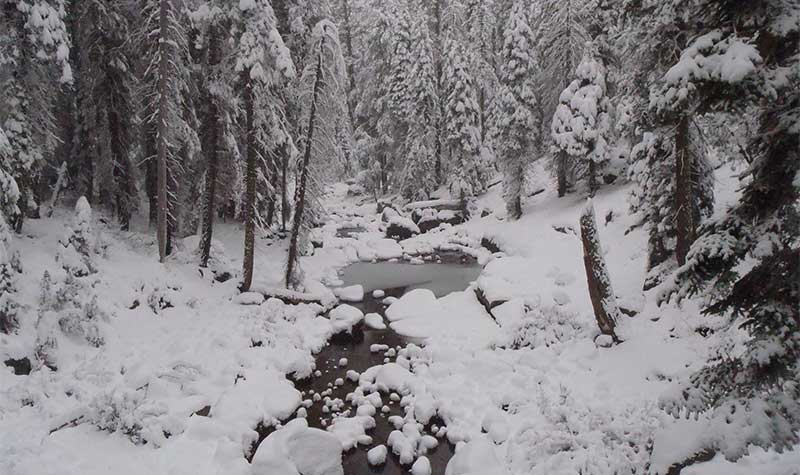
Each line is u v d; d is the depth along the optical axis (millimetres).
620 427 9539
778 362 5797
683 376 11219
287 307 18547
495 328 16766
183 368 12844
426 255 30344
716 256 6148
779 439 5594
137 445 9562
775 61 6105
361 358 15617
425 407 11734
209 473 9016
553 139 27203
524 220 29234
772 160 5996
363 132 46344
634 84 14578
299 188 20031
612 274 18438
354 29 48188
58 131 19484
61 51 15281
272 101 18938
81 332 13070
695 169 14492
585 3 26812
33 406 10203
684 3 11070
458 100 34156
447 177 40250
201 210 22312
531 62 29062
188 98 19844
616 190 25656
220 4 17031
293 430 9742
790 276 5844
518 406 11414
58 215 19688
